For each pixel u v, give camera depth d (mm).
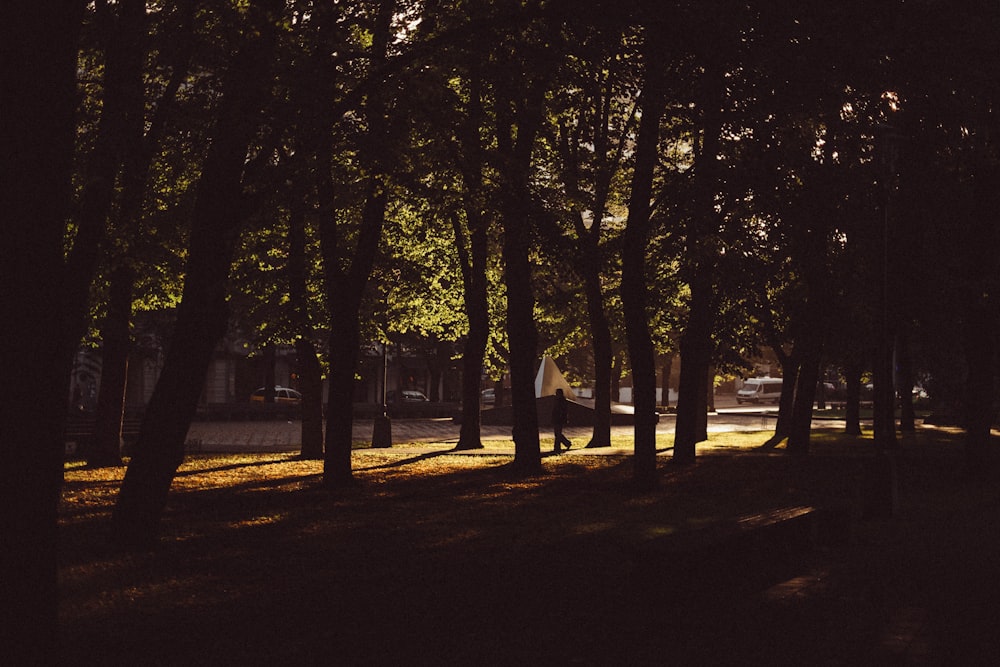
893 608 9273
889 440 17109
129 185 16125
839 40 11297
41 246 5395
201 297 13570
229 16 12797
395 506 18219
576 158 16578
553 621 8695
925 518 16844
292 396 72562
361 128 13789
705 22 11602
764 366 111625
